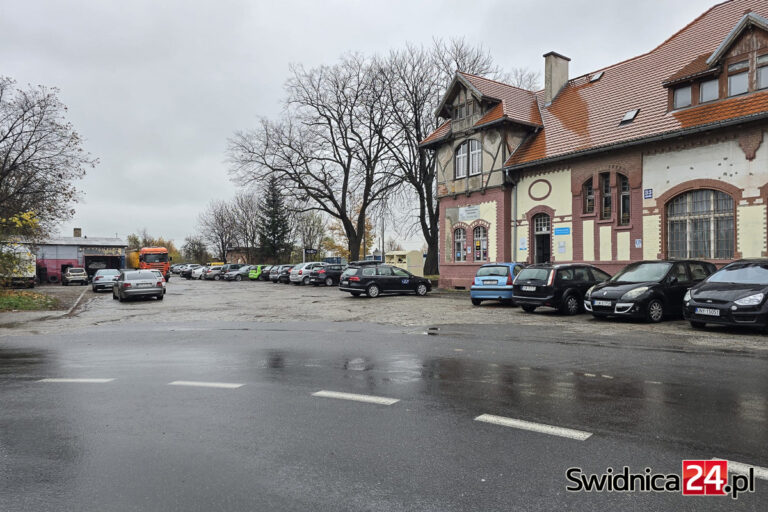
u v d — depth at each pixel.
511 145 24.69
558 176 22.53
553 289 14.73
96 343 10.79
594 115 22.73
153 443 4.53
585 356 8.31
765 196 15.92
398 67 35.28
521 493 3.48
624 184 20.45
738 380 6.50
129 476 3.84
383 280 23.83
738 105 16.70
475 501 3.37
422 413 5.29
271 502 3.40
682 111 18.59
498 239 24.86
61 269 48.12
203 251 100.38
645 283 12.77
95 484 3.71
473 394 6.01
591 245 21.19
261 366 7.86
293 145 38.72
